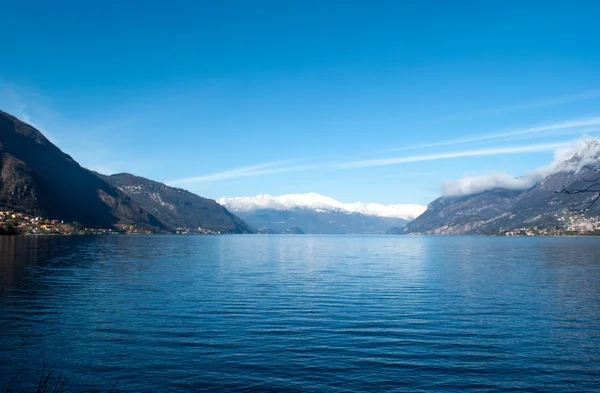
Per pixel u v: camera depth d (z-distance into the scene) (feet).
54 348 83.71
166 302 128.98
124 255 335.26
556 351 85.56
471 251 469.98
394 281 184.75
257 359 79.15
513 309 123.24
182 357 79.66
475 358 81.25
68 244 490.49
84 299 132.57
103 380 69.51
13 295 138.82
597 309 123.65
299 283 175.52
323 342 89.66
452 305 128.77
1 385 67.21
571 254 389.80
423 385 69.15
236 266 255.70
